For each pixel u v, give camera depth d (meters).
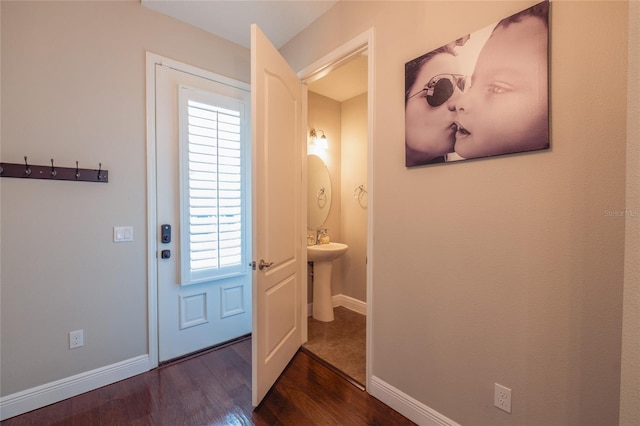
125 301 2.02
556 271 1.14
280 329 2.06
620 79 1.00
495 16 1.28
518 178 1.23
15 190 1.64
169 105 2.19
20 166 1.63
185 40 2.26
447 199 1.47
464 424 1.43
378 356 1.82
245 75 2.60
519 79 1.19
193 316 2.35
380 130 1.78
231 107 2.49
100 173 1.88
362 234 3.34
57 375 1.78
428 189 1.54
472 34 1.33
